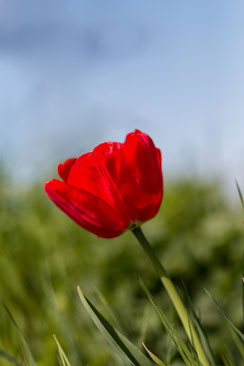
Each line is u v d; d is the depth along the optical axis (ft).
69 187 1.87
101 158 1.87
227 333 2.63
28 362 2.00
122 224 1.88
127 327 2.56
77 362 2.23
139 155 1.86
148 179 1.87
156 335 2.53
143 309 2.84
